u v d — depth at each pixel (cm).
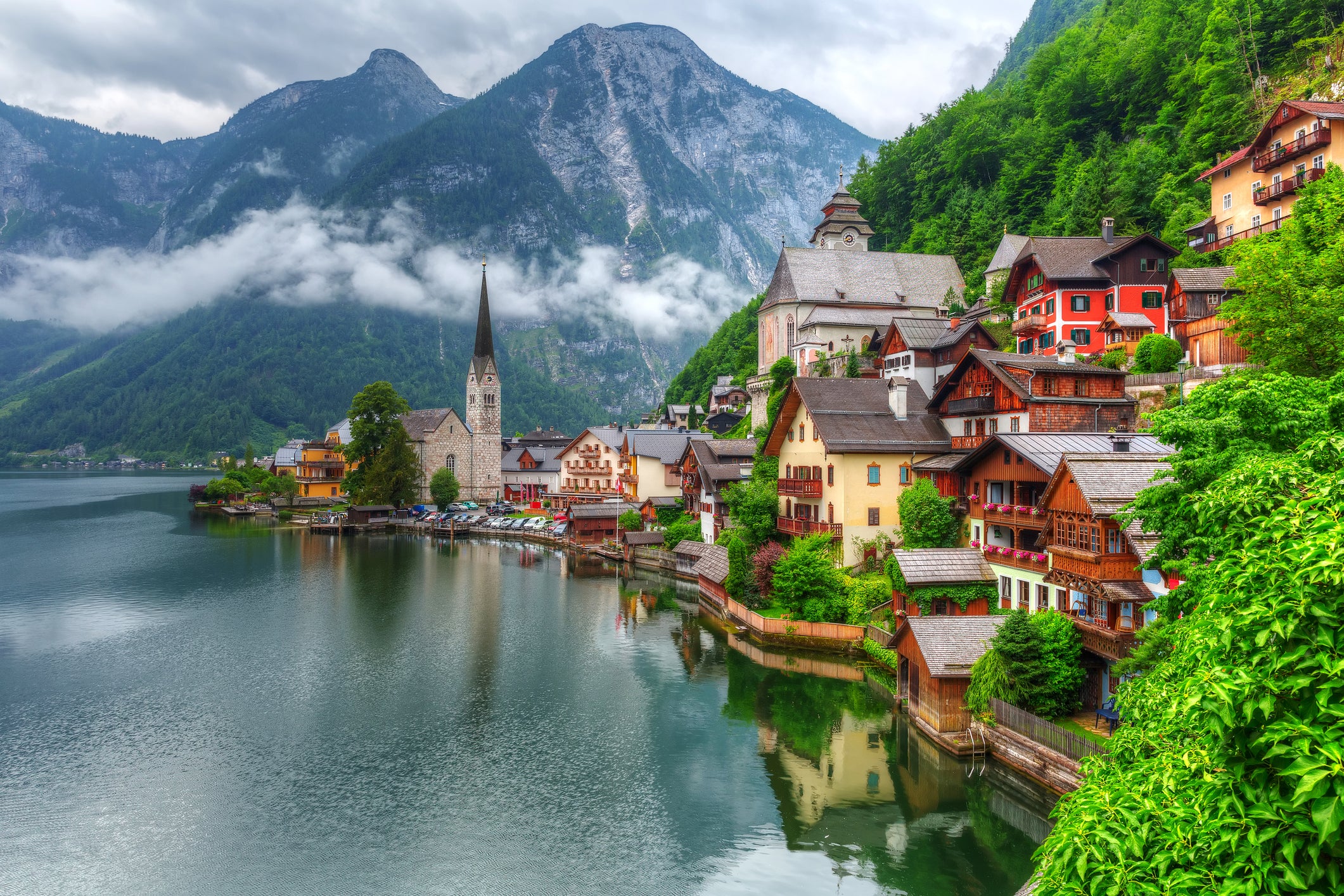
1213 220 8188
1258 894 962
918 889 2903
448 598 8069
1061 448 4666
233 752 4206
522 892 2967
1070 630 3722
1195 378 5612
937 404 6638
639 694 5041
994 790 3519
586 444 14612
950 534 5619
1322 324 3838
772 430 7444
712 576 7356
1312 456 1697
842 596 5884
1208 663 1131
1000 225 12631
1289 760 965
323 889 3002
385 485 14625
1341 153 6594
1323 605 988
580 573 9625
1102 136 11969
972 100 15950
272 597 8050
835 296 11956
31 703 4897
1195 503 1841
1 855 3225
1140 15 13862
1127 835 1130
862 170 18050
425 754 4172
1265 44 10238
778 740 4250
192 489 18300
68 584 8525
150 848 3275
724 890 2938
